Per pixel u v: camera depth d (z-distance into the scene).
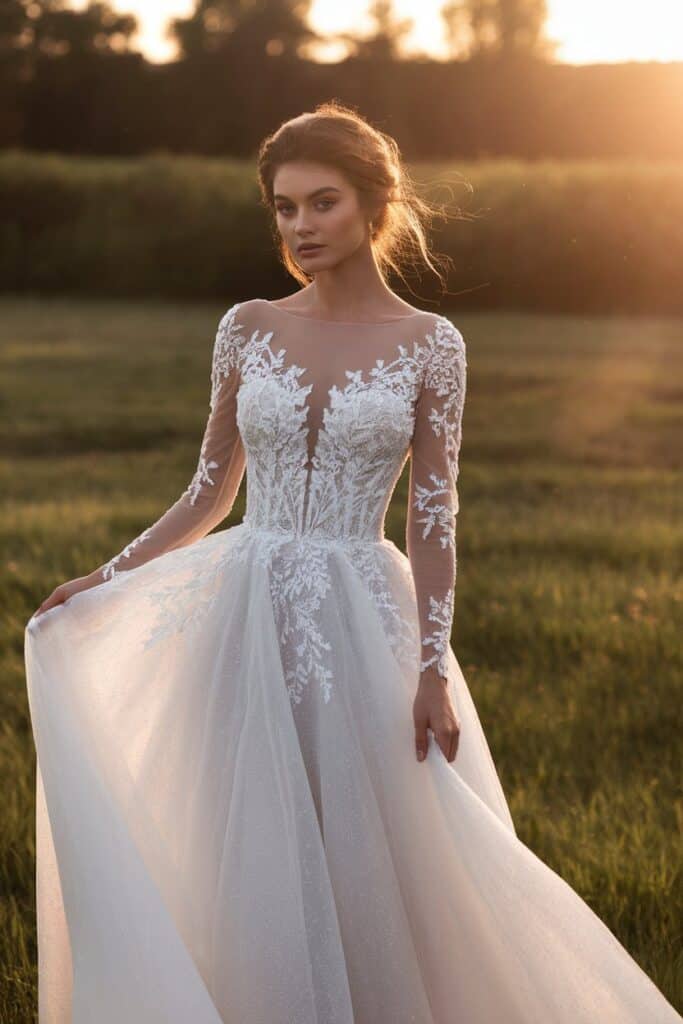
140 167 36.06
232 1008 2.78
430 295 31.47
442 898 2.90
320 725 2.93
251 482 3.16
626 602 7.64
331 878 2.87
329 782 2.90
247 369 3.10
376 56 55.19
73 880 2.77
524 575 8.29
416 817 2.92
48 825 3.12
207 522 3.29
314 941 2.78
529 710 5.91
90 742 2.90
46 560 8.30
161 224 34.69
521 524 10.01
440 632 2.93
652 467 13.42
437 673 2.91
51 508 10.18
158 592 3.13
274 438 3.03
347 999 2.76
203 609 3.10
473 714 3.19
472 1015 2.88
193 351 23.02
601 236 31.00
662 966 3.67
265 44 56.16
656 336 26.00
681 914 3.96
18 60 55.03
